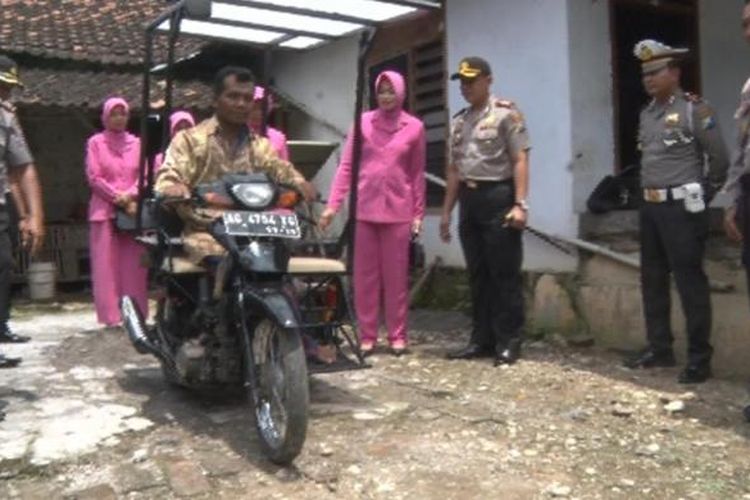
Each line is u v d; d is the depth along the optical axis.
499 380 5.09
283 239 3.89
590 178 6.59
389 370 5.45
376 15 4.82
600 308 6.16
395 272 5.85
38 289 10.02
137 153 7.06
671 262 4.96
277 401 3.70
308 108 10.33
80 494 3.39
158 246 4.56
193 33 5.24
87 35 11.87
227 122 4.41
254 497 3.33
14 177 5.08
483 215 5.42
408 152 5.79
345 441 3.93
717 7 7.61
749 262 4.26
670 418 4.27
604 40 6.67
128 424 4.29
